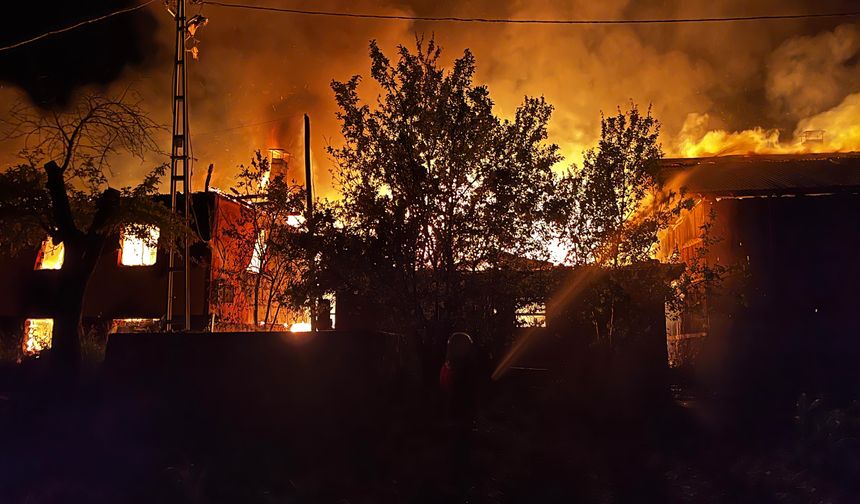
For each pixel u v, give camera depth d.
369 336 12.02
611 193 15.48
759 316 18.77
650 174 15.72
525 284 14.02
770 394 16.08
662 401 14.66
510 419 12.45
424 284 13.43
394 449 9.91
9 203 15.54
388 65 14.02
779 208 19.27
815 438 10.57
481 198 13.34
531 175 14.00
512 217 13.36
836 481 8.99
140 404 11.74
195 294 24.08
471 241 13.20
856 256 18.75
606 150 15.70
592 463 9.93
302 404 11.69
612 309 15.84
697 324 20.38
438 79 13.85
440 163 13.43
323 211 13.99
